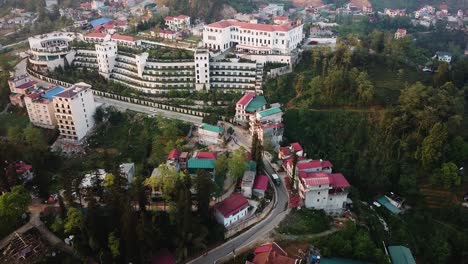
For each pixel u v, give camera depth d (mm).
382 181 142250
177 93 186375
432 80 183875
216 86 190875
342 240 108562
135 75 195750
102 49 196875
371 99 164125
